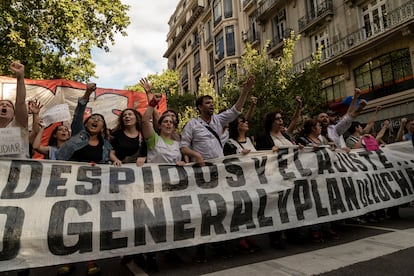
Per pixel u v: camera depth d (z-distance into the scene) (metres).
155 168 3.89
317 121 5.31
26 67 11.80
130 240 3.38
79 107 3.97
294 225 4.14
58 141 4.83
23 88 3.60
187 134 4.29
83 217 3.33
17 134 3.54
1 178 3.36
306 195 4.38
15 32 10.52
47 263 3.06
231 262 3.75
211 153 4.22
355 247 3.98
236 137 4.85
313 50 21.69
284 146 4.53
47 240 3.11
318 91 15.62
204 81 24.86
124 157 4.24
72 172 3.62
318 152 4.71
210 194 3.91
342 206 4.57
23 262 2.99
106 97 8.37
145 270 3.65
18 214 3.16
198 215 3.71
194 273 3.46
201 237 3.66
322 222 4.33
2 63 11.20
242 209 3.94
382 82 17.03
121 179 3.71
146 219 3.51
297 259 3.68
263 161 4.33
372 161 5.35
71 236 3.20
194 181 3.94
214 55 31.59
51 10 11.16
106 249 3.28
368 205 4.85
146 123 4.02
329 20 19.75
